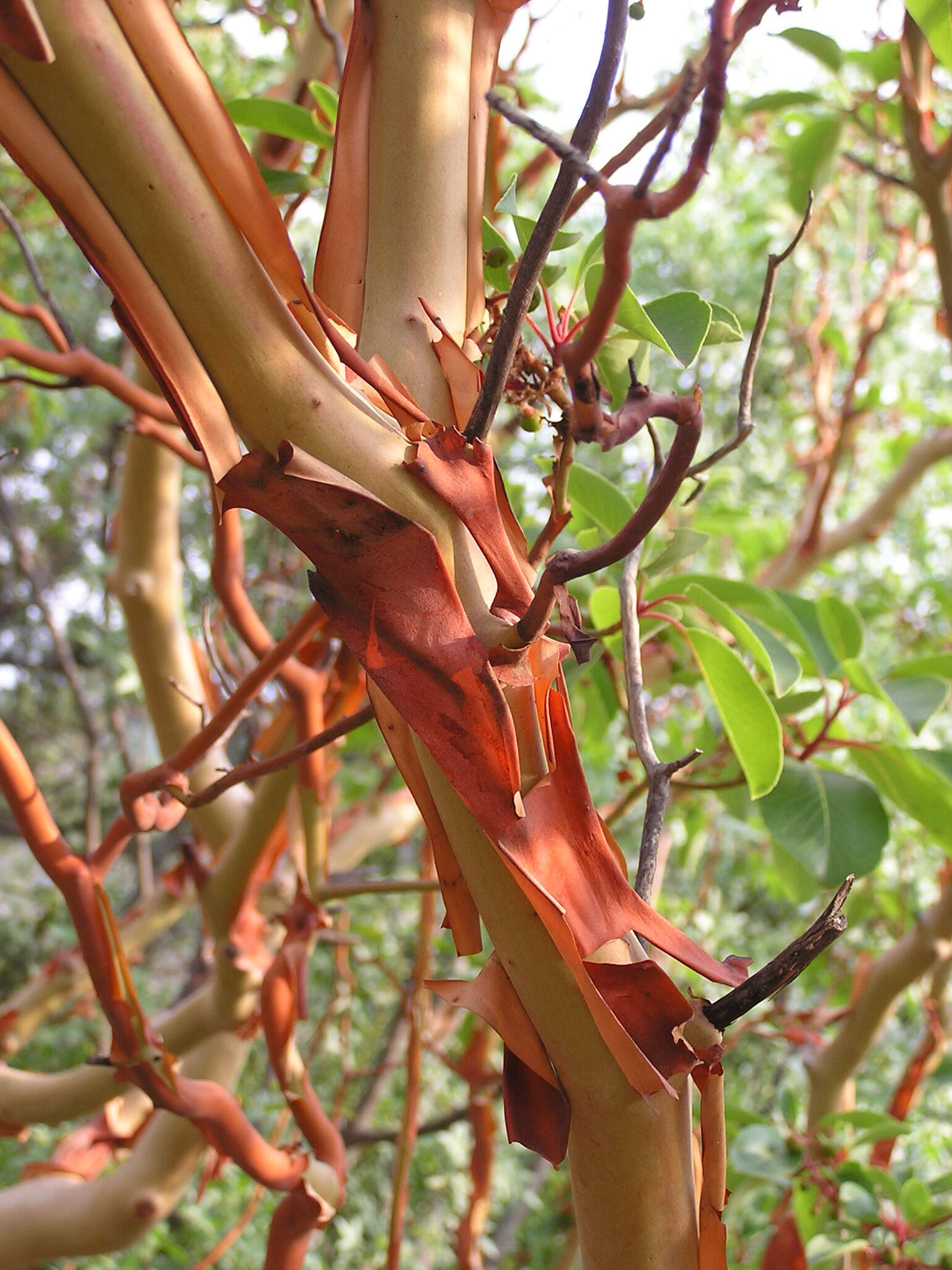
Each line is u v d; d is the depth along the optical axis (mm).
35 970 3842
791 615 1004
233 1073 1263
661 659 1268
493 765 450
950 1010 1742
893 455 2254
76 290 4227
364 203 559
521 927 484
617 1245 509
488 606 475
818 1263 1257
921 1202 1186
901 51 1124
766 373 2990
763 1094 2855
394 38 549
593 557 425
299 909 940
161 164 428
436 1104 2975
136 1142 1212
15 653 4805
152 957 3848
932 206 1177
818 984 2248
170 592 1281
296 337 455
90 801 2785
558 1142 504
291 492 440
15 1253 1123
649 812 606
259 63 2178
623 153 563
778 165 1977
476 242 563
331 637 1022
